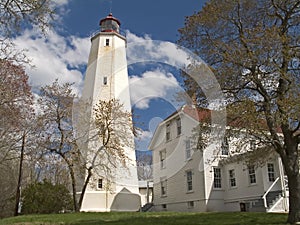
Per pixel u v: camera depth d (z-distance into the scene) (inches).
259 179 762.8
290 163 435.2
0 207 998.4
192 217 498.3
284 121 385.7
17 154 950.4
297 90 401.1
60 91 815.1
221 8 454.0
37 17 244.8
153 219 481.4
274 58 406.6
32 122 813.9
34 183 841.5
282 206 713.0
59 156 791.7
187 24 484.4
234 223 423.5
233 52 426.6
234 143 492.1
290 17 462.3
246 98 424.2
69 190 866.8
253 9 460.8
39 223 477.4
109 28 1035.9
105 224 441.1
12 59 344.5
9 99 699.4
